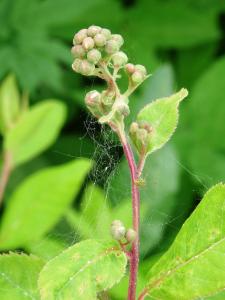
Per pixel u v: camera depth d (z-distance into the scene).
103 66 0.31
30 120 0.47
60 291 0.29
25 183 0.44
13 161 0.49
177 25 0.77
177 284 0.32
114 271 0.30
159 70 0.61
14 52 0.67
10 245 0.44
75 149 0.69
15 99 0.51
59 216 0.44
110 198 0.49
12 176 0.63
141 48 0.74
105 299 0.33
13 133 0.48
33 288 0.33
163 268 0.32
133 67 0.31
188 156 0.65
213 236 0.32
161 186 0.51
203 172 0.63
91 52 0.30
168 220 0.50
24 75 0.66
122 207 0.43
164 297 0.32
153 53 0.74
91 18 0.77
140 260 0.45
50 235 0.45
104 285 0.30
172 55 0.79
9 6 0.69
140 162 0.32
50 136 0.49
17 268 0.33
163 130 0.33
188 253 0.32
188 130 0.67
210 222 0.32
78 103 0.71
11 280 0.33
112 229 0.30
